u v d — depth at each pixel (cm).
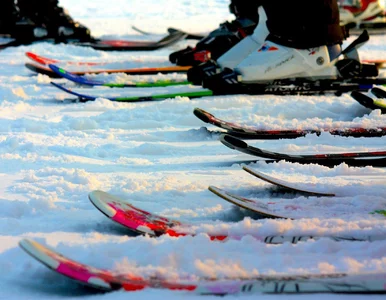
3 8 1551
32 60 1184
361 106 692
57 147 552
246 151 489
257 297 224
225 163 503
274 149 541
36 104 811
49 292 253
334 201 368
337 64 822
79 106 787
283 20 804
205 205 376
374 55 1221
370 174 458
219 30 1069
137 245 286
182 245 282
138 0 2605
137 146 556
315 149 538
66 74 940
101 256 271
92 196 325
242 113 688
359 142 567
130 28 1848
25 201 387
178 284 238
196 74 876
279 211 347
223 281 238
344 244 282
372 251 273
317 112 687
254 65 816
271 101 751
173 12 2266
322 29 806
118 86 930
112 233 326
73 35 1513
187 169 484
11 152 541
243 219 340
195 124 666
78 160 511
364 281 232
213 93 823
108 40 1540
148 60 1191
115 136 613
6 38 1552
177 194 400
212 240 298
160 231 311
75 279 234
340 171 462
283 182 404
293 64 813
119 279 240
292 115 686
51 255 237
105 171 479
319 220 318
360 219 326
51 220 349
